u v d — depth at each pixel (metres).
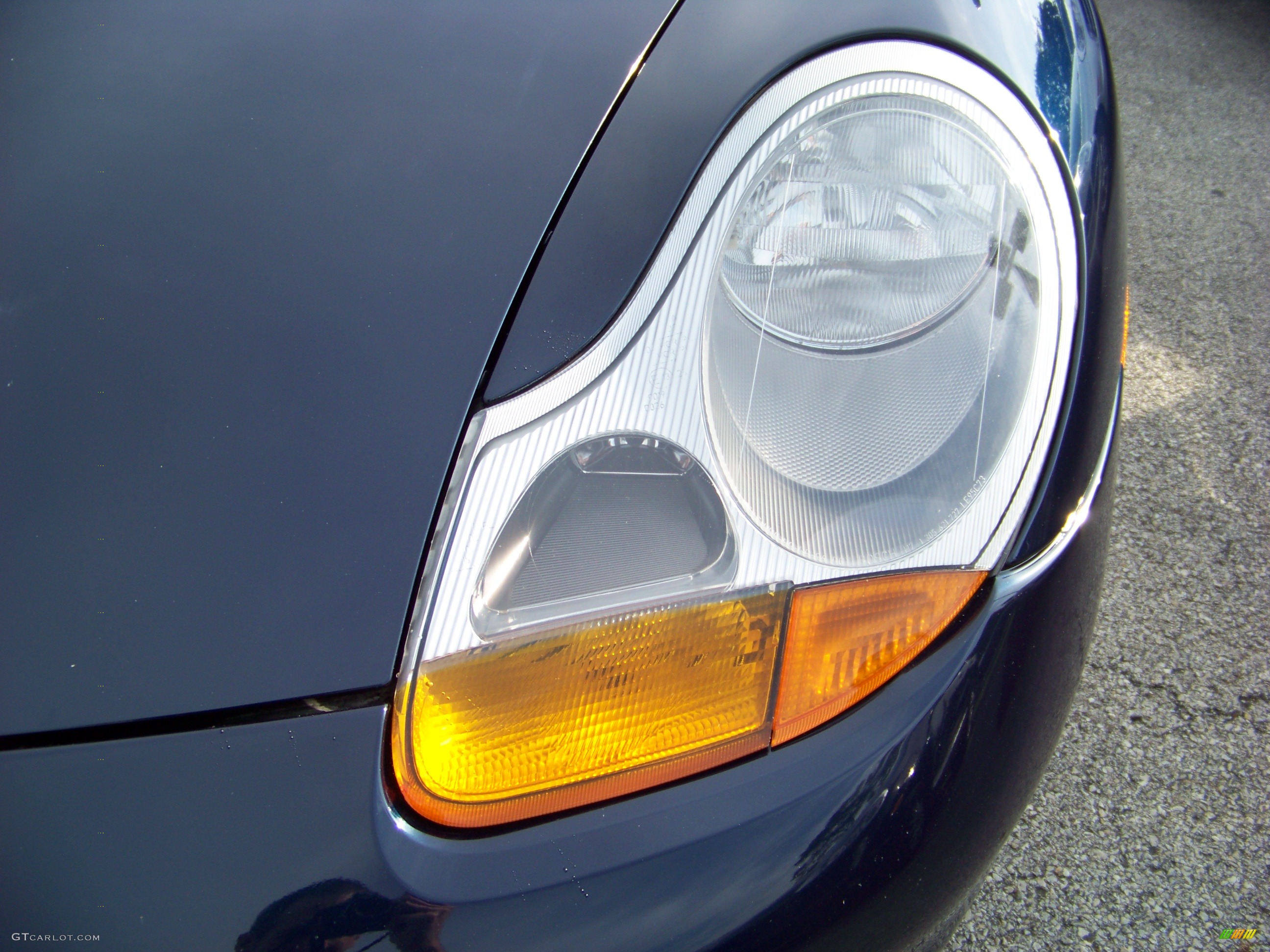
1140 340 2.27
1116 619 1.69
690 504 0.75
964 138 0.81
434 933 0.65
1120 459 1.99
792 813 0.70
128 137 0.90
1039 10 0.97
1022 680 0.79
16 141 0.93
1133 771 1.47
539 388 0.73
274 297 0.77
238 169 0.85
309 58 0.92
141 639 0.68
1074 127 0.90
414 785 0.66
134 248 0.82
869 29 0.81
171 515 0.70
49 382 0.76
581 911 0.66
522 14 0.90
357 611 0.68
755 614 0.73
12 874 0.64
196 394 0.74
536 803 0.68
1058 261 0.86
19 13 1.06
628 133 0.79
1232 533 1.83
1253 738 1.50
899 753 0.73
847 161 0.79
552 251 0.75
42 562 0.70
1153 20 3.64
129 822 0.64
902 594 0.76
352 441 0.71
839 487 0.77
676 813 0.69
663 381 0.75
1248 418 2.06
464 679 0.68
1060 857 1.38
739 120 0.78
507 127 0.82
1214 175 2.80
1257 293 2.38
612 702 0.70
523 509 0.72
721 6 0.84
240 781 0.65
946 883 0.78
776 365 0.78
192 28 0.99
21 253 0.83
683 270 0.76
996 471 0.81
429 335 0.73
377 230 0.78
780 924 0.69
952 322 0.82
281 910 0.63
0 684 0.67
